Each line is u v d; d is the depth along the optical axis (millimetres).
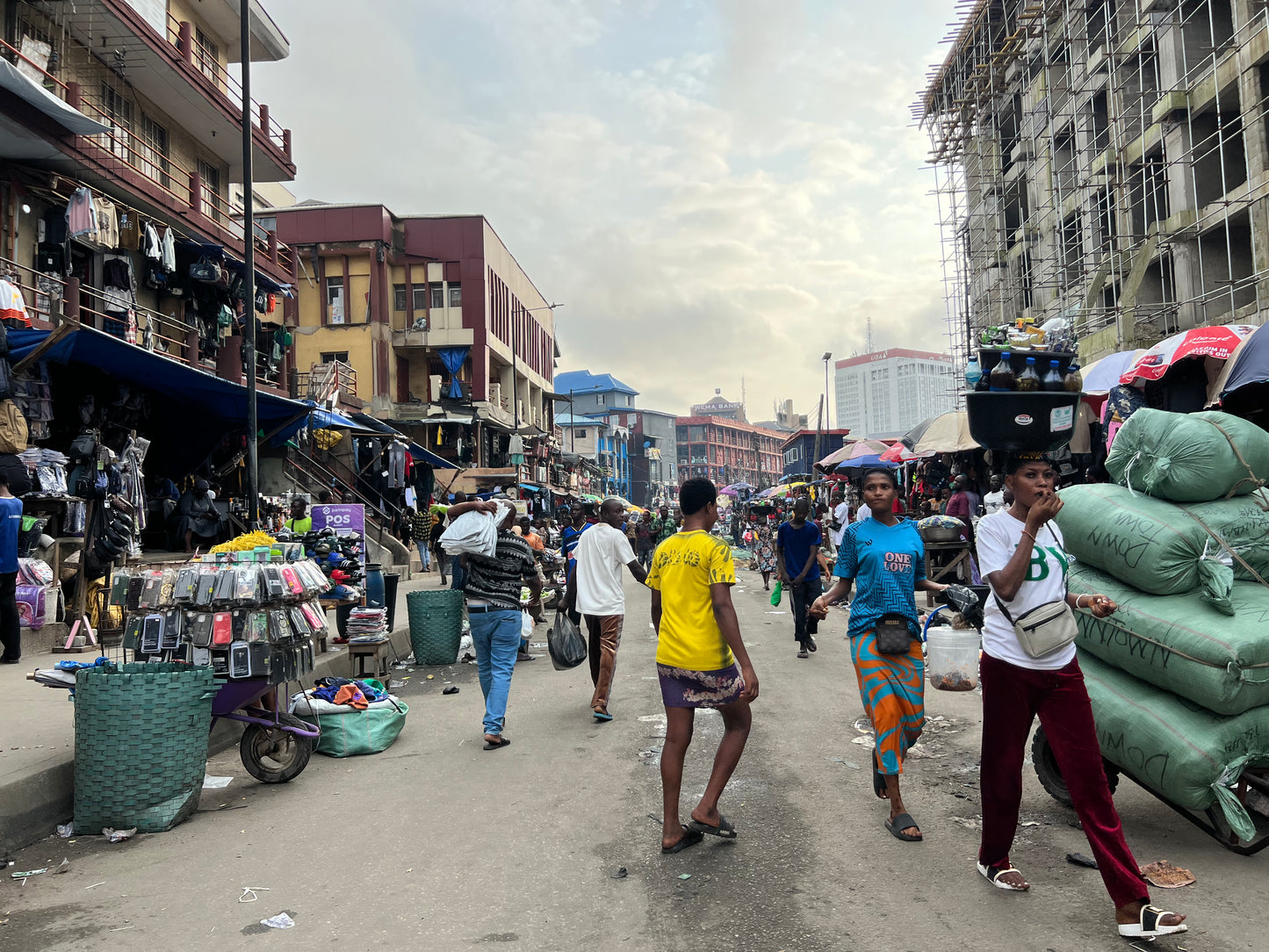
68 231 14477
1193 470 3959
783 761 5582
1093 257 24422
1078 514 4324
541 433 44562
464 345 37219
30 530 9516
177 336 18781
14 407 9305
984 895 3445
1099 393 10852
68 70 15938
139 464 12961
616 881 3713
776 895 3510
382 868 3943
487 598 6266
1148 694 3967
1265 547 3902
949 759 5535
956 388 27391
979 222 33688
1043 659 3318
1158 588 3930
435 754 6051
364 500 23125
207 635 5184
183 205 17281
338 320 35781
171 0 19156
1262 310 17125
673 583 4180
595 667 7438
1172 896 3387
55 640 9328
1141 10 21594
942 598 5020
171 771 4582
